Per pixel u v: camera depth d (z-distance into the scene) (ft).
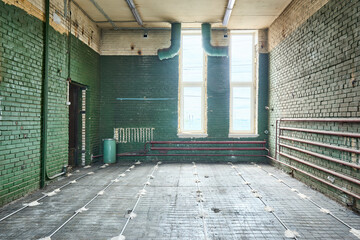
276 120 20.22
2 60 10.83
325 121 13.12
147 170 18.92
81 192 13.19
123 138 23.40
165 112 23.47
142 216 9.99
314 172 14.14
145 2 17.76
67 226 9.05
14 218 9.72
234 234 8.48
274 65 21.12
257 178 16.42
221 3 17.94
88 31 20.52
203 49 22.54
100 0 17.48
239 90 23.72
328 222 9.52
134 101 23.49
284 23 18.88
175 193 13.05
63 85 16.43
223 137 23.18
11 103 11.44
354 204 10.77
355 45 10.71
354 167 10.62
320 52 13.62
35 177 13.46
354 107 10.79
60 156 16.25
